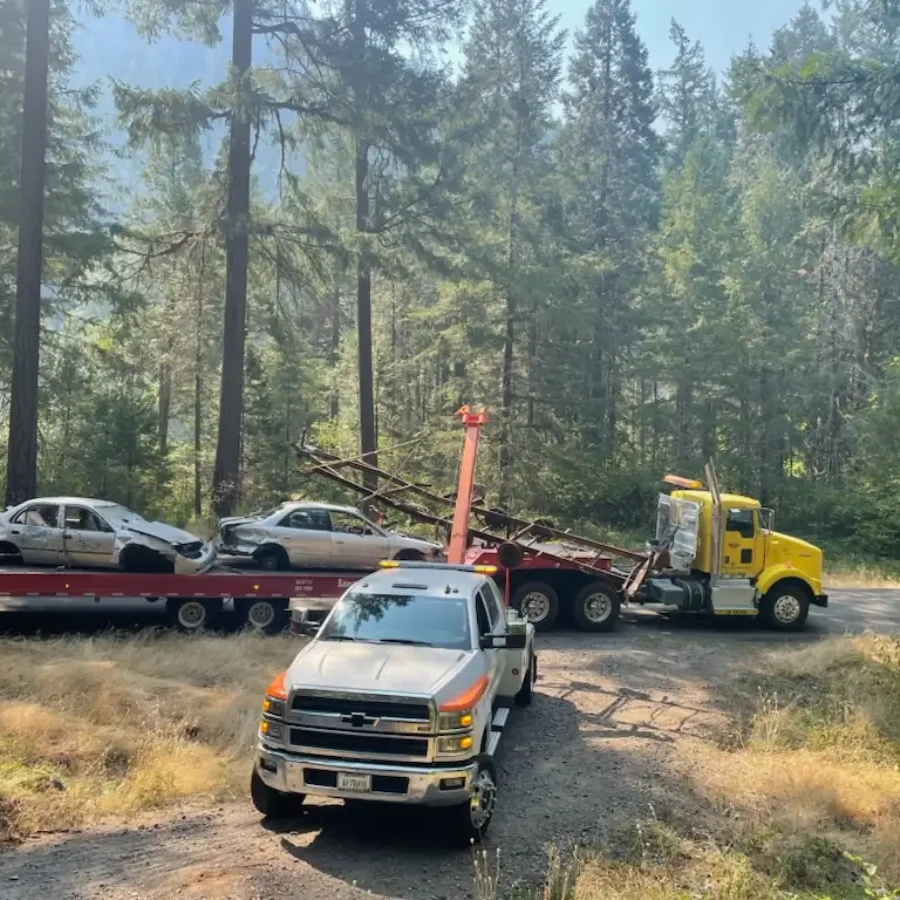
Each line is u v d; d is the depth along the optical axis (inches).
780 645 567.2
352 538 622.5
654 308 1465.3
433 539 778.8
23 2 946.7
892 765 348.2
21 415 733.9
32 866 226.2
